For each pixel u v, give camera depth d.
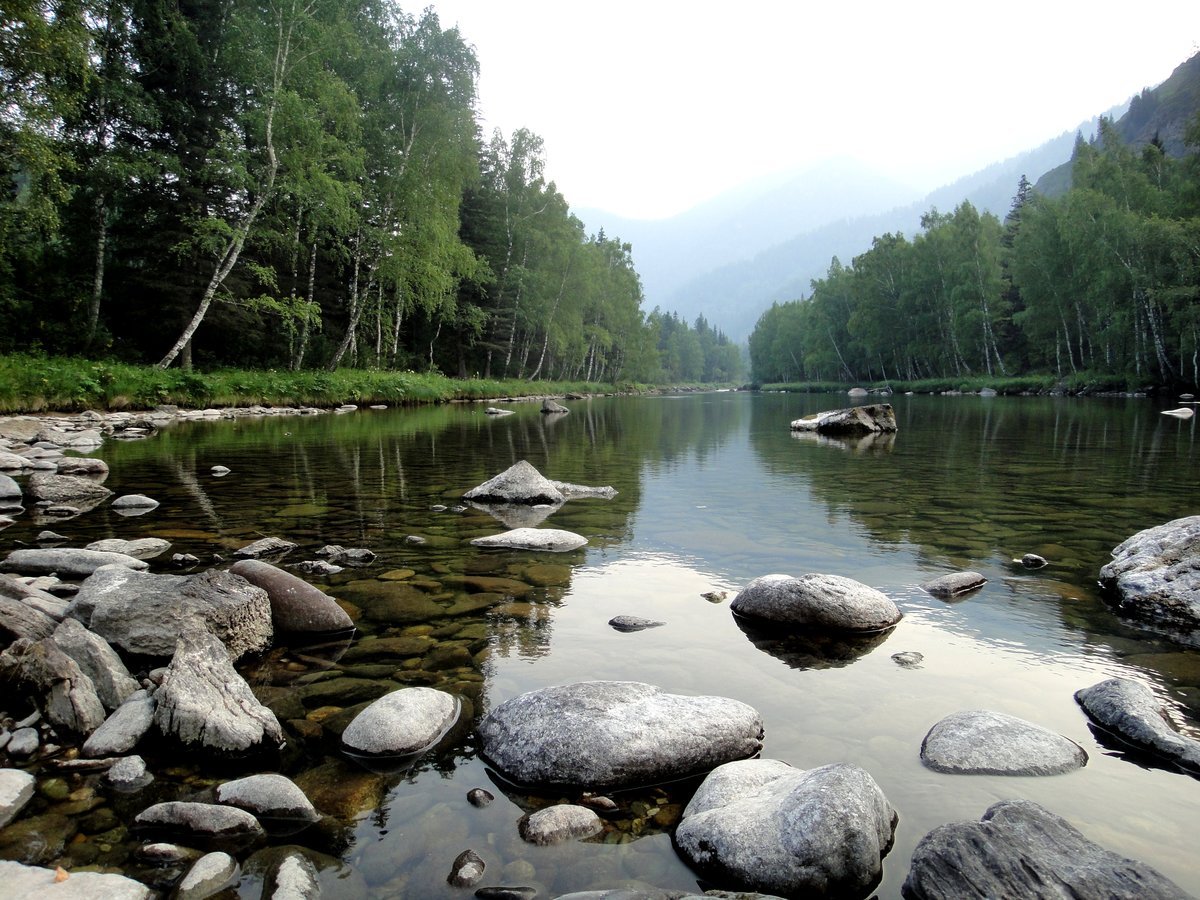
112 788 2.59
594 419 27.33
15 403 16.17
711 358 174.25
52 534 6.36
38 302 23.16
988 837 2.11
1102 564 5.70
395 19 30.45
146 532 6.52
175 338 27.53
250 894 2.04
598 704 2.98
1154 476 10.30
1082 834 2.22
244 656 3.82
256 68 23.31
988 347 58.81
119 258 26.81
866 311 68.44
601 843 2.35
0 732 2.92
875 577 5.38
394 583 5.14
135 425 16.94
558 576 5.38
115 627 3.65
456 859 2.21
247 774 2.71
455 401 36.72
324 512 7.71
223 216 27.16
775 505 8.39
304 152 24.56
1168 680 3.52
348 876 2.12
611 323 69.31
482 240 47.66
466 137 31.14
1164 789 2.59
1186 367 38.81
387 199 30.67
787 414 31.95
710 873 2.19
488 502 8.52
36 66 16.47
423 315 44.88
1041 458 12.67
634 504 8.50
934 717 3.16
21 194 18.33
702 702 3.08
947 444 15.71
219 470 10.55
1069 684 3.51
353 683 3.52
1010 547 6.27
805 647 4.00
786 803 2.29
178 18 24.61
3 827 2.35
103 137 22.64
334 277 37.69
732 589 5.11
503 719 2.98
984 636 4.16
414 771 2.76
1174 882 2.03
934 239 60.38
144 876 2.13
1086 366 47.97
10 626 3.45
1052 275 46.44
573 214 58.47
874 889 2.10
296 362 30.28
